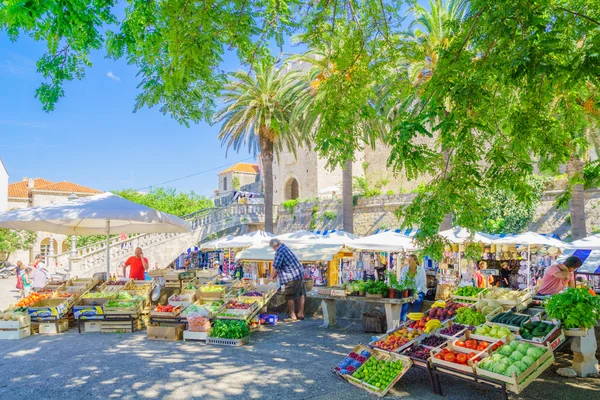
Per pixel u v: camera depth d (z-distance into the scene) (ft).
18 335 31.53
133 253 82.48
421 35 54.34
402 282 32.73
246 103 74.49
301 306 38.73
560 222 68.95
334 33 24.67
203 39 17.43
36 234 139.74
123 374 22.56
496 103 22.21
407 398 19.17
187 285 39.60
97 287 38.45
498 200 74.49
